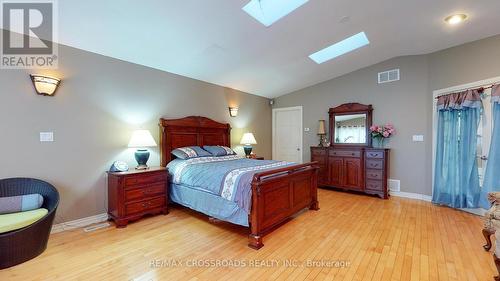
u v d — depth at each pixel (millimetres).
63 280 1838
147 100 3684
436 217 3277
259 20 2799
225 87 5055
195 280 1847
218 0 2348
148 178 3199
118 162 3193
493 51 3279
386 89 4582
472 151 3379
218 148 4352
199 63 3801
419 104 4234
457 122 3584
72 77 2910
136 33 2787
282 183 2844
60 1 2180
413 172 4312
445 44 3730
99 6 2275
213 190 2781
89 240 2549
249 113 5668
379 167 4297
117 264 2070
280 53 3764
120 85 3359
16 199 2297
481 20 2951
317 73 4898
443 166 3783
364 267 2025
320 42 3504
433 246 2404
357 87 4945
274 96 6195
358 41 3949
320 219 3219
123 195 2938
